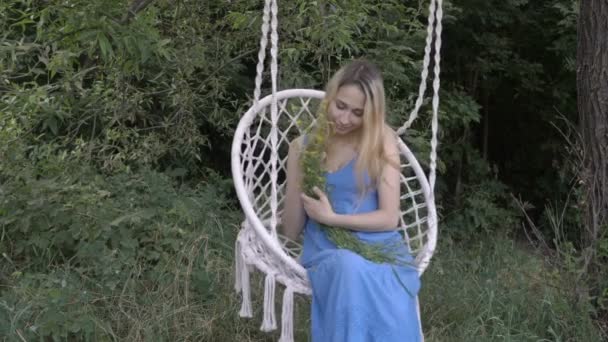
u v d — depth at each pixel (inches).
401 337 99.3
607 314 135.6
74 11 122.6
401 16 189.3
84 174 156.7
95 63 170.2
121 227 139.9
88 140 184.4
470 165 247.8
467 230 223.8
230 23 179.5
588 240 138.9
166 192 164.9
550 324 136.3
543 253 152.9
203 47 178.2
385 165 109.0
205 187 188.1
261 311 136.6
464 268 174.7
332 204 111.0
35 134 177.0
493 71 256.8
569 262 136.6
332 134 112.5
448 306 145.8
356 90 106.7
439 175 241.1
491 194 241.9
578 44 139.3
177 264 140.9
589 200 138.8
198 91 189.9
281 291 144.6
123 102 171.2
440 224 222.4
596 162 137.4
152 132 181.3
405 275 104.9
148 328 122.4
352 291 98.2
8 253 140.6
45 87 142.5
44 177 150.9
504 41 234.7
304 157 109.4
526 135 278.5
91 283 132.4
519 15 235.8
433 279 156.5
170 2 169.0
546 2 235.9
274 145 107.5
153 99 196.4
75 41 129.6
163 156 194.4
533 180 280.8
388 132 112.5
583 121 139.2
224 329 131.3
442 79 245.3
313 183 109.0
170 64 174.6
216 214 171.9
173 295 134.2
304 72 184.1
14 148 141.9
